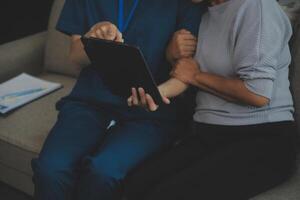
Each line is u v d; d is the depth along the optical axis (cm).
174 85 147
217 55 140
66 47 209
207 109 144
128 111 156
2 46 215
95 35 142
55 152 144
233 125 138
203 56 144
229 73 139
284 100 139
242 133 138
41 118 176
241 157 131
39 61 224
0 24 252
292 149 140
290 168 139
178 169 134
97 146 152
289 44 153
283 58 139
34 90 195
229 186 128
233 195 129
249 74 128
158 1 153
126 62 128
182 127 162
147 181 132
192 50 148
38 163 142
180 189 126
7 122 174
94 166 136
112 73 138
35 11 262
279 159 135
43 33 233
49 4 262
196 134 148
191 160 137
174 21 154
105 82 148
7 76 208
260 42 127
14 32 258
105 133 157
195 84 144
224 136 140
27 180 175
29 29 263
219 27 139
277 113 137
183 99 159
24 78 205
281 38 131
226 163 130
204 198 127
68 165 141
